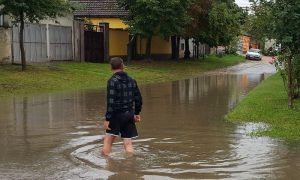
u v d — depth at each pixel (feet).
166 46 154.10
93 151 29.19
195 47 162.81
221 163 26.20
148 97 60.44
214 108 49.52
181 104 53.06
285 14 41.60
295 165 25.66
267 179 23.11
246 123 39.09
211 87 75.61
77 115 44.52
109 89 27.50
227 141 32.17
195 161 26.68
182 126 38.40
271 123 38.50
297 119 39.40
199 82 86.43
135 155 28.12
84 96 60.59
